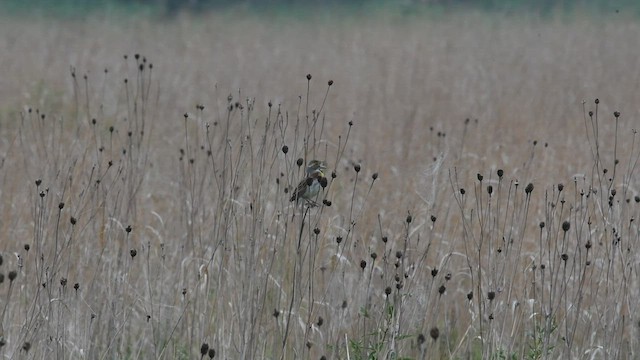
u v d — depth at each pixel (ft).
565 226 80.23
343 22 450.30
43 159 126.72
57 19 448.24
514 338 83.87
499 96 203.41
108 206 109.40
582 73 247.09
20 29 402.31
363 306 88.02
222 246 92.22
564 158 136.05
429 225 104.83
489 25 398.83
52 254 95.09
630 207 105.70
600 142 150.82
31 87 226.79
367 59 298.56
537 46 317.83
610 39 329.93
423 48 327.67
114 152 131.44
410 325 85.76
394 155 141.18
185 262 98.68
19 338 79.92
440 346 93.30
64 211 103.91
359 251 101.81
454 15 439.63
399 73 259.80
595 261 93.56
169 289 95.14
